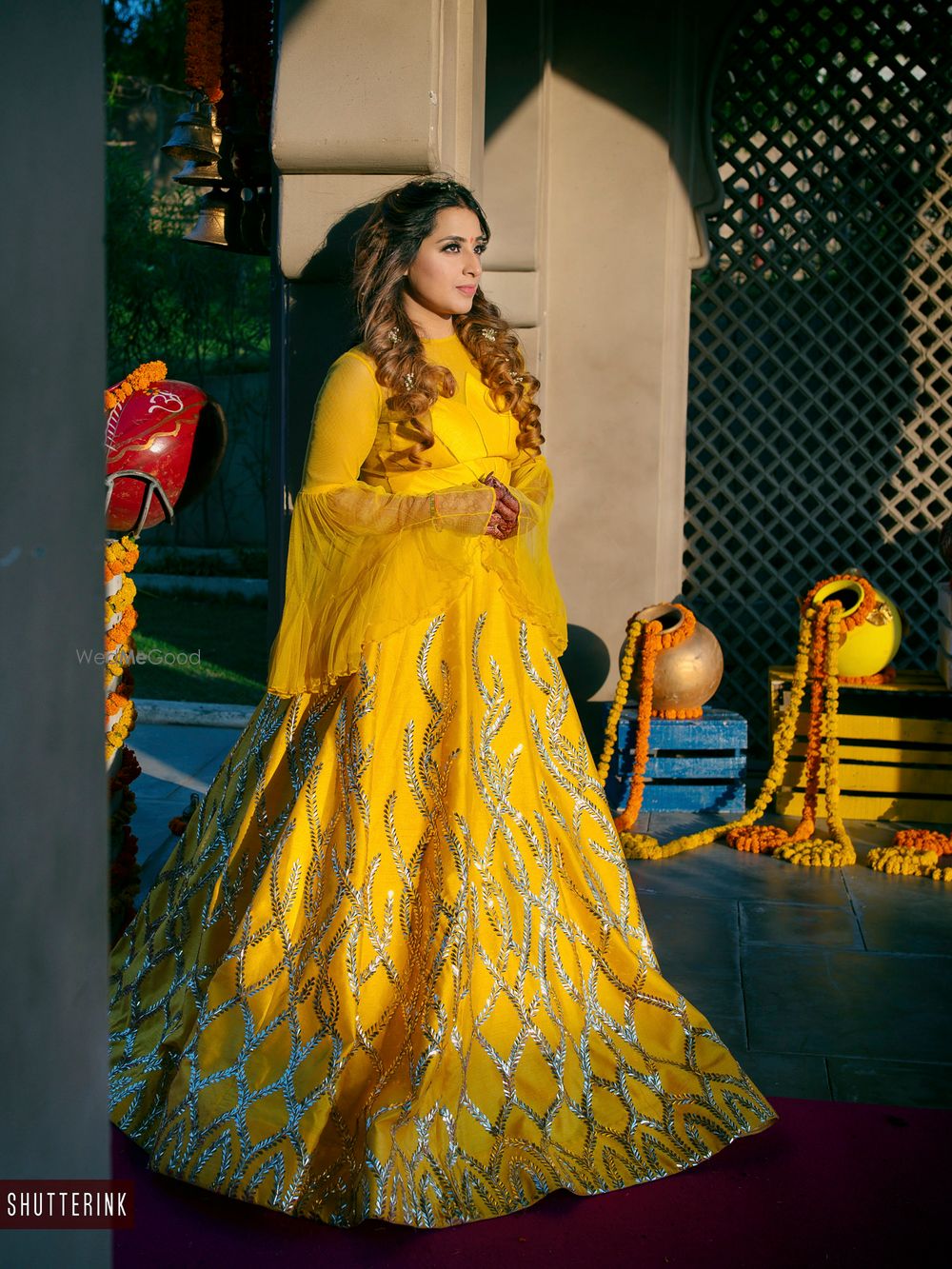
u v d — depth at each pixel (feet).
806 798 15.72
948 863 14.82
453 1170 7.51
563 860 9.04
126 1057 8.93
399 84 10.39
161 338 42.70
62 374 2.49
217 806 9.45
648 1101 8.42
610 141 17.85
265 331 42.37
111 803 11.48
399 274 8.66
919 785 16.46
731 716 16.99
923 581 19.17
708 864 14.88
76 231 2.52
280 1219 7.36
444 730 8.39
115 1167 7.94
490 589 8.79
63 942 2.61
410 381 8.50
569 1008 8.64
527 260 17.40
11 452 2.32
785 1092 9.21
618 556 18.49
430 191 8.61
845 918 13.05
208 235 15.85
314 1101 7.66
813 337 18.89
